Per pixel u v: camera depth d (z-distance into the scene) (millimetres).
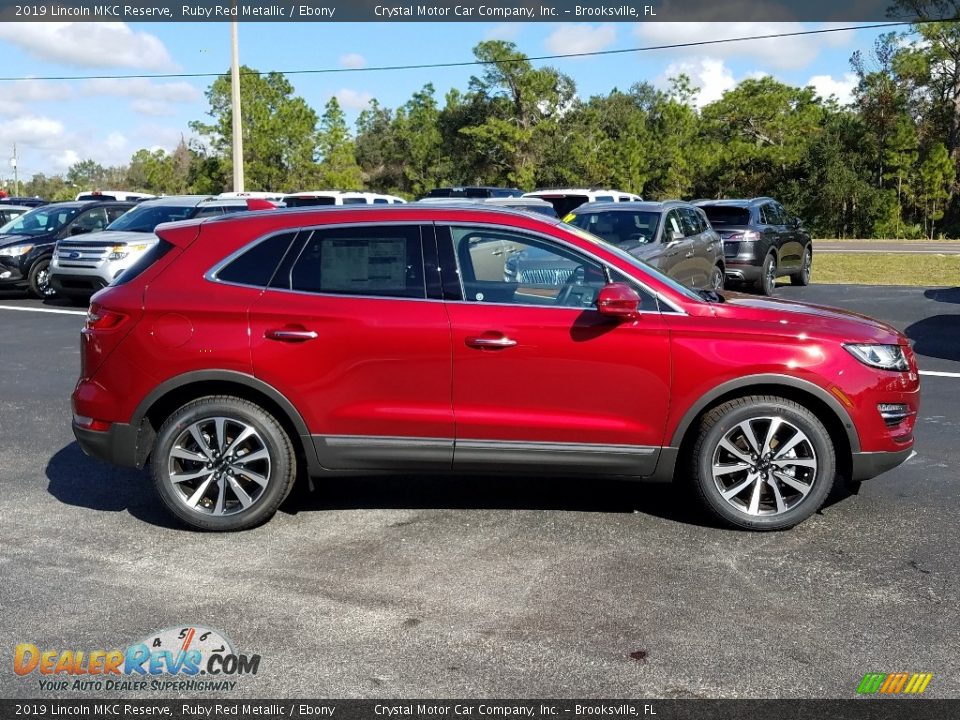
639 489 5887
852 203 59438
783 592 4281
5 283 16125
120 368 5059
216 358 4973
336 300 4996
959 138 60281
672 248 12273
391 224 5066
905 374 5109
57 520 5309
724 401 5070
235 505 5172
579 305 5000
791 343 4945
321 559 4719
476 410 4977
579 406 4973
